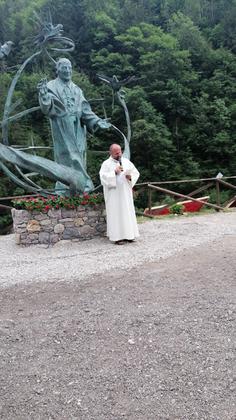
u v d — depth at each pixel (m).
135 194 12.08
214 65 32.25
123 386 2.88
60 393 2.84
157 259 6.03
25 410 2.68
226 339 3.45
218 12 37.69
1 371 3.18
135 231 7.55
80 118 8.98
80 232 7.95
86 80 27.11
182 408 2.61
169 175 27.14
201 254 6.10
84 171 8.69
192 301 4.29
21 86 25.33
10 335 3.79
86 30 32.66
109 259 6.23
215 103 28.73
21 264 6.38
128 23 33.78
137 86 27.55
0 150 7.86
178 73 29.34
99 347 3.46
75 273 5.56
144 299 4.43
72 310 4.26
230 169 28.41
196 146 29.06
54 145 8.84
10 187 21.23
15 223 7.88
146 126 25.47
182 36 32.62
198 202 12.27
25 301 4.64
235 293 4.43
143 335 3.61
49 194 8.52
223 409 2.58
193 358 3.18
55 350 3.46
